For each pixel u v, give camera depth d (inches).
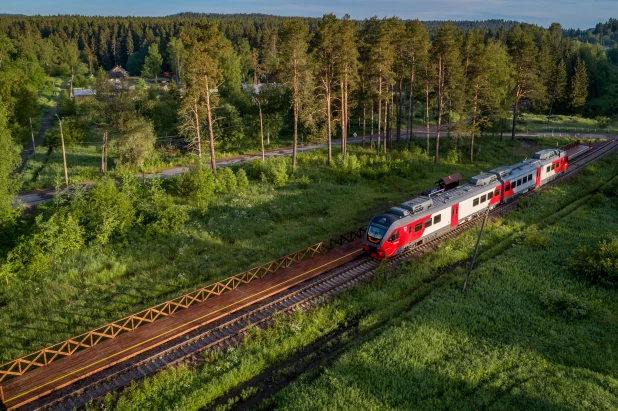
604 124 3592.5
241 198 1660.9
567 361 783.1
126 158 2081.7
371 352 803.4
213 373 782.5
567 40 6072.8
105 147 2059.5
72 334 891.4
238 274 1048.2
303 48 1844.2
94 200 1355.8
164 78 5782.5
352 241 1321.4
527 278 1075.9
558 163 1952.5
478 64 2182.6
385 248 1158.3
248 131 2701.8
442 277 1107.3
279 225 1465.3
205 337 873.5
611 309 947.3
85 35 7066.9
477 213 1483.8
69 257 1197.7
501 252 1253.1
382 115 2979.8
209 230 1392.7
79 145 2687.0
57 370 762.2
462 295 1001.5
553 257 1182.9
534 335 853.2
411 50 2222.0
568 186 1867.6
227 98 3120.1
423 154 2337.6
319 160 2206.0
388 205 1684.3
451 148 2527.1
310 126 2490.2
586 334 857.5
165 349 832.9
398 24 2160.4
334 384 727.7
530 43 2539.4
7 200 1321.4
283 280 1079.0
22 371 748.6
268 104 2834.6
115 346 828.0
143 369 784.3
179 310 956.0
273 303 983.0
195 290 1045.2
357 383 733.3
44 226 1184.2
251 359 810.2
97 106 2016.5
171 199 1562.5
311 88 1913.1
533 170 1759.4
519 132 3129.9
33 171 2116.1
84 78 4891.7
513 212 1553.9
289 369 797.9
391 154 2269.9
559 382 721.0
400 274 1125.1
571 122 3676.2
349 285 1066.1
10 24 7012.8
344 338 871.1
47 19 7603.4
